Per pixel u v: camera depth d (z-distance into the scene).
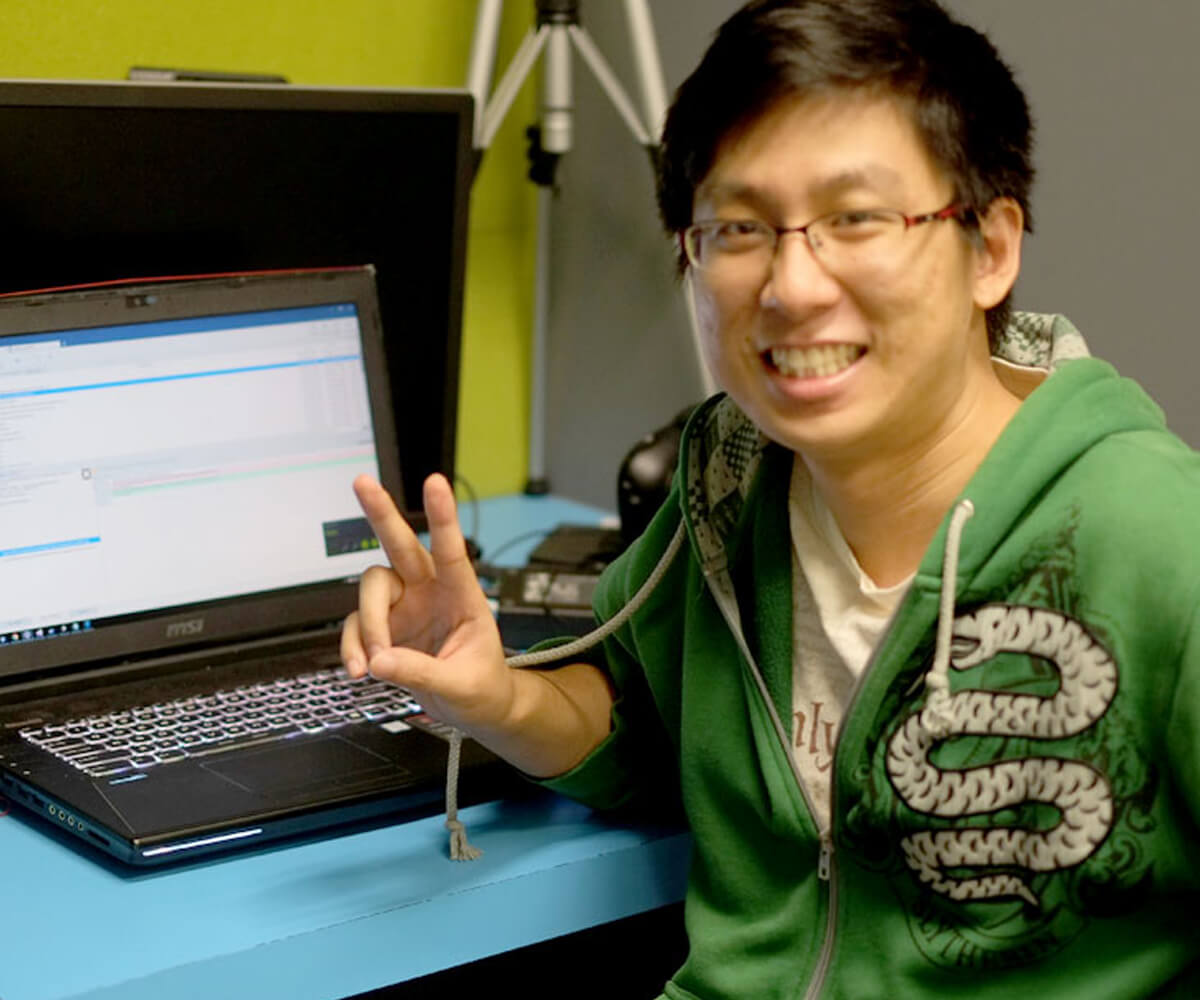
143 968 0.84
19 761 1.05
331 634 1.30
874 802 0.90
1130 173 1.33
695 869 1.03
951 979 0.89
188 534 1.24
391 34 1.81
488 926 0.95
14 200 1.33
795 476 0.98
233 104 1.41
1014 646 0.86
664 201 0.92
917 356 0.84
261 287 1.29
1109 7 1.32
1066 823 0.84
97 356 1.21
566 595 1.43
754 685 0.96
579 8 1.79
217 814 0.97
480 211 1.93
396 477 1.35
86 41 1.63
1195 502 0.83
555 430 2.03
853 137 0.81
